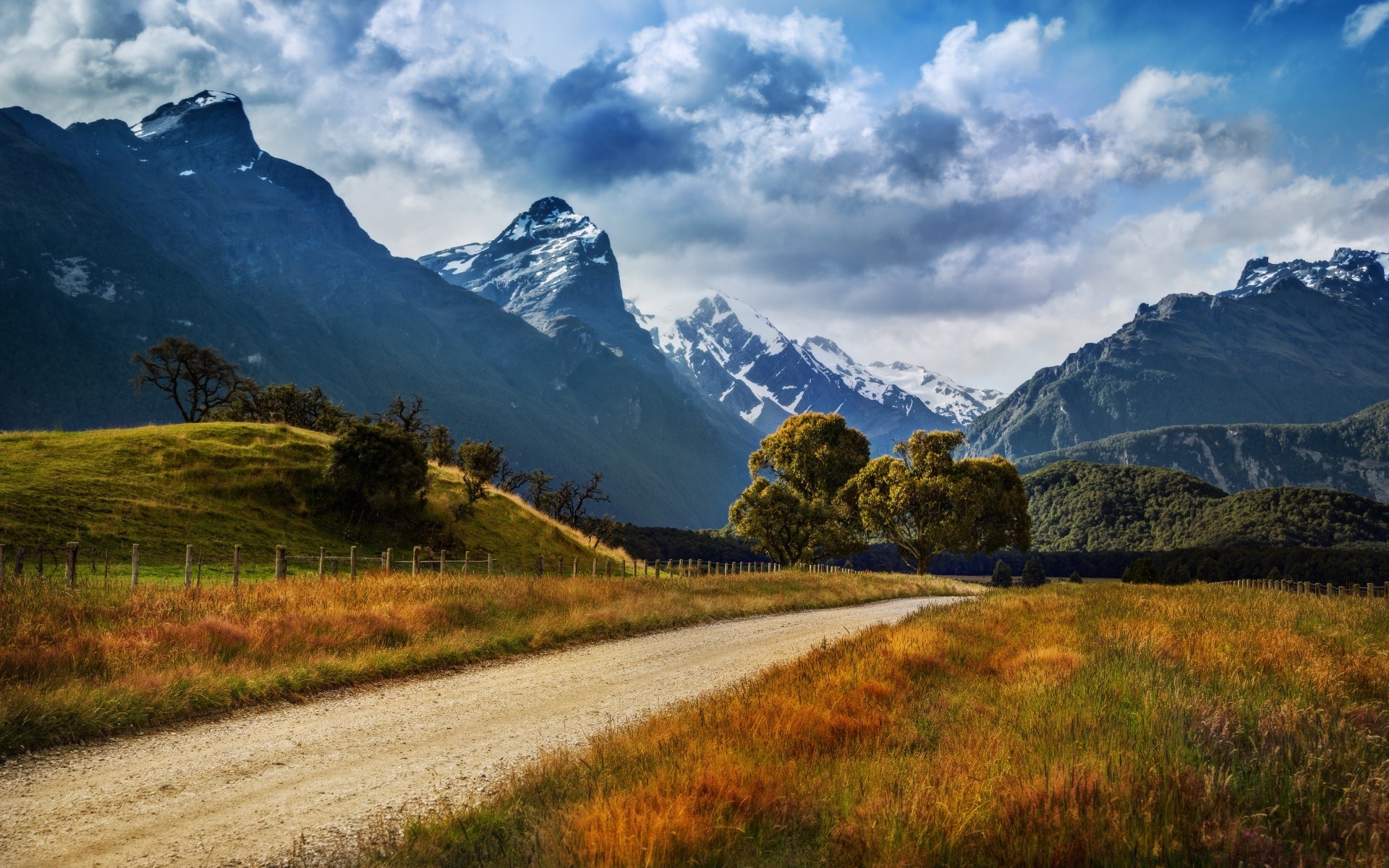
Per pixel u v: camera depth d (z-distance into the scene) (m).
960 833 5.99
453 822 6.95
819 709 9.87
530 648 17.95
